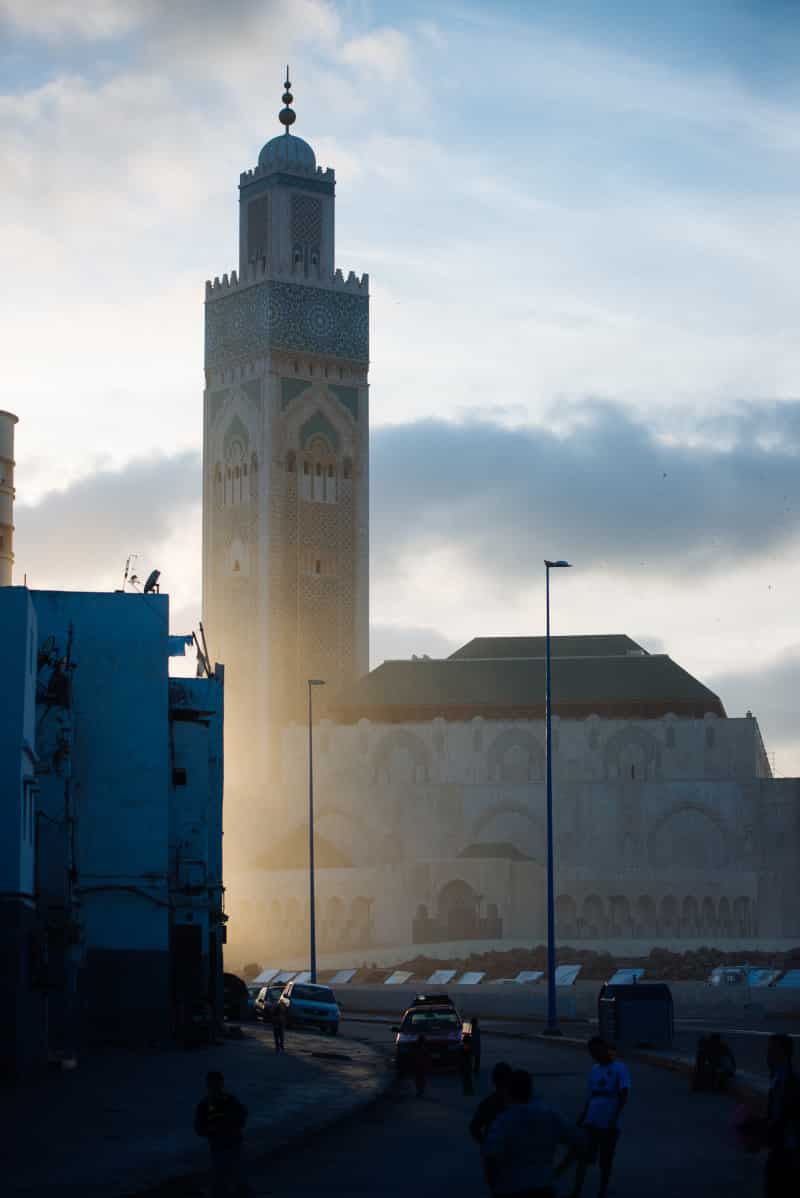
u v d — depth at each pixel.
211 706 98.56
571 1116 59.06
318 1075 76.06
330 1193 41.38
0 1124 54.03
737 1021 126.75
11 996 68.69
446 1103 66.50
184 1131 52.16
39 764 81.12
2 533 106.12
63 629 91.12
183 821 97.56
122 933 89.75
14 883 69.44
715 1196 40.22
